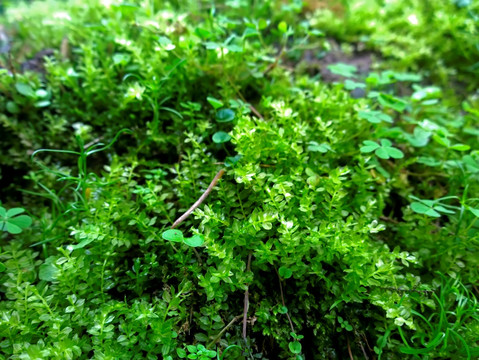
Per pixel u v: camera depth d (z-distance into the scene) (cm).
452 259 17
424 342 15
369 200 17
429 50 30
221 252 14
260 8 29
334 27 31
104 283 15
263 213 15
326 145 18
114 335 14
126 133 21
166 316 15
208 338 14
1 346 14
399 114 25
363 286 16
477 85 29
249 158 16
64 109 22
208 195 17
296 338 14
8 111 22
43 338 14
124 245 17
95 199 18
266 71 23
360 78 27
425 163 20
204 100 22
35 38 26
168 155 21
